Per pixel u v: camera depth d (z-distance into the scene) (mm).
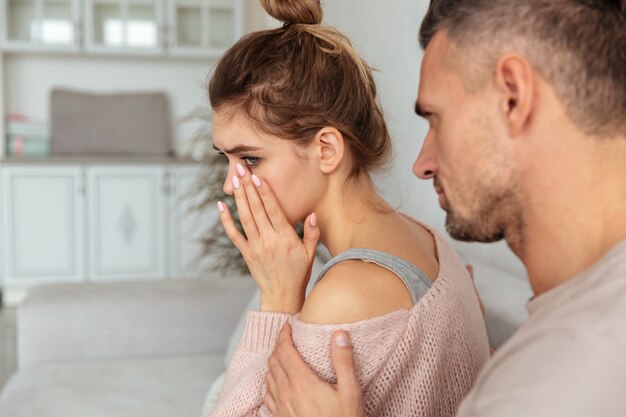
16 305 5004
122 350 2549
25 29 5016
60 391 2209
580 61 630
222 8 5250
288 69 1001
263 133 1007
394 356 895
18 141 5180
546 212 652
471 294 1073
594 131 630
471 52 673
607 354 534
